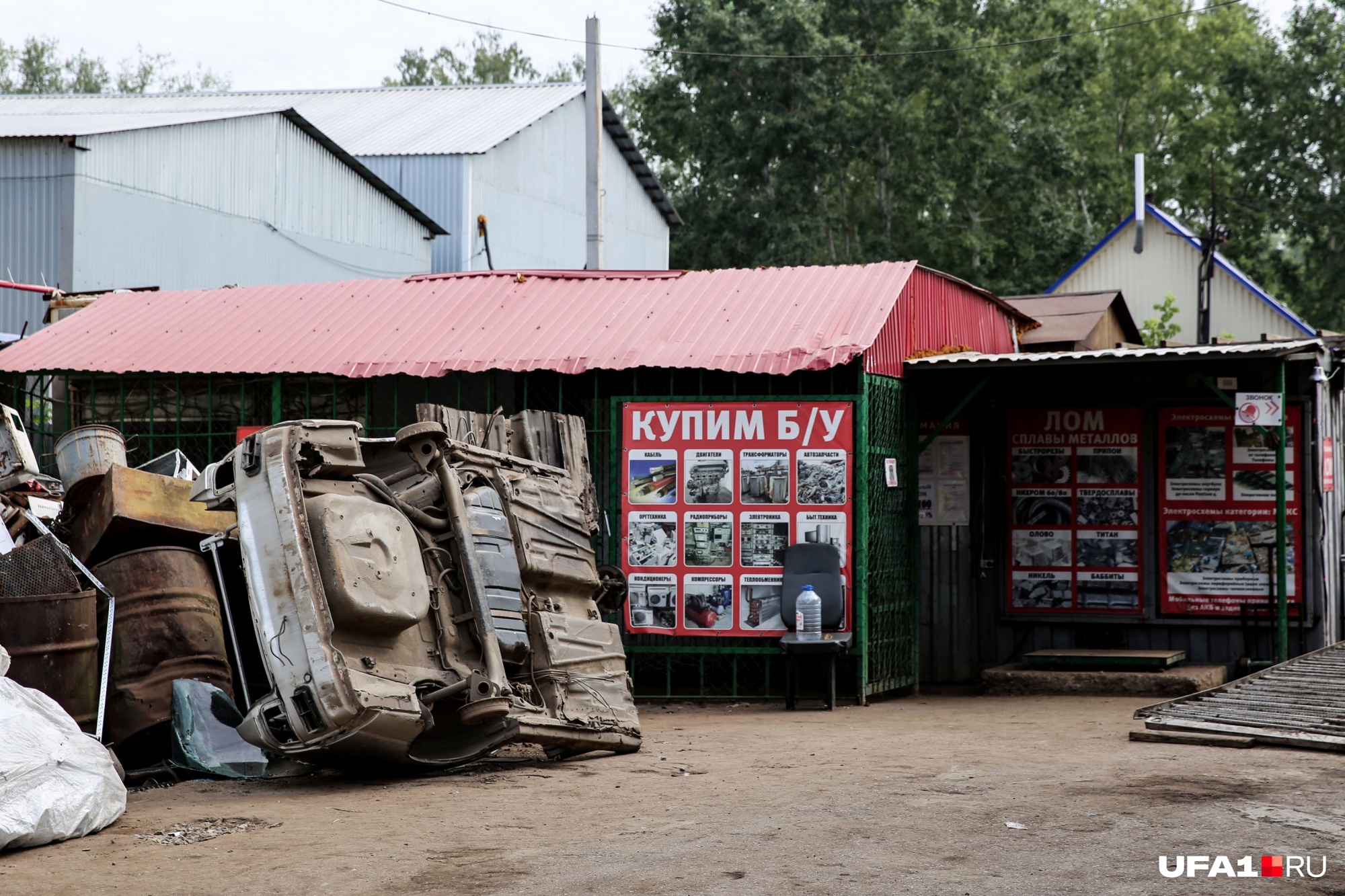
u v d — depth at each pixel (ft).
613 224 121.60
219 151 83.46
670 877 16.43
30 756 19.12
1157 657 40.29
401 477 26.63
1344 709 28.84
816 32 127.34
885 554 39.09
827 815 20.02
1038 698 38.60
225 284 83.82
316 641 22.35
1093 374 43.04
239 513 23.39
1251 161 139.64
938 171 130.82
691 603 37.60
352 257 95.20
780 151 127.13
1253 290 109.81
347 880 16.61
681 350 38.27
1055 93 134.10
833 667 36.37
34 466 35.63
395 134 110.63
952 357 40.19
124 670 26.45
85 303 50.03
